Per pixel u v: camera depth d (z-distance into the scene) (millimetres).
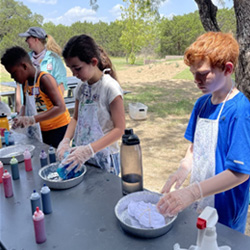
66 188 1499
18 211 1310
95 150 1563
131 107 6277
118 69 17844
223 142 1263
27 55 2268
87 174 1675
